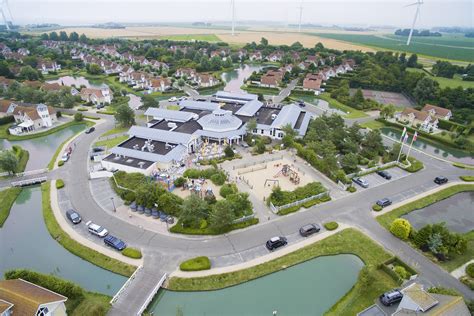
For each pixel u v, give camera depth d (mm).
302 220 65438
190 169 81125
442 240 56938
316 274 53344
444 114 129500
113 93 153375
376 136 96375
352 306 46656
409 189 78438
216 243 58438
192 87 179125
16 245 59344
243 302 48094
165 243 58156
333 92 163250
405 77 178875
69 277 51938
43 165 90312
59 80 197000
